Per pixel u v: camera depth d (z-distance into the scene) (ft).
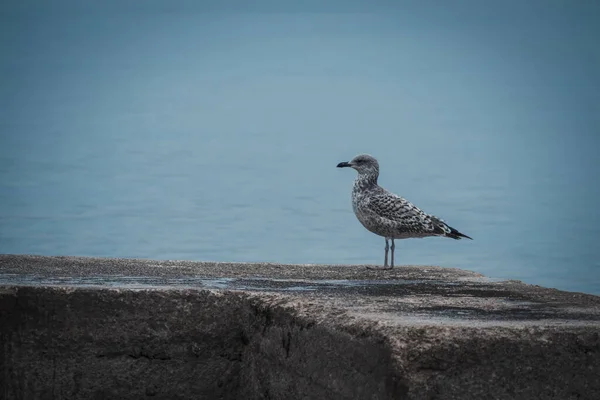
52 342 39.09
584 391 31.94
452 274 50.29
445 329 31.42
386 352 31.17
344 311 35.53
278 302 38.04
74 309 39.01
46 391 39.19
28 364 39.11
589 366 31.91
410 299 39.45
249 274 47.93
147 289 39.37
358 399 32.32
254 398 38.78
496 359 31.37
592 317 35.01
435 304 37.99
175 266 49.47
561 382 31.81
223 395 40.14
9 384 39.04
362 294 41.29
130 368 39.37
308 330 35.55
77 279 43.04
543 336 31.73
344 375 33.27
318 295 40.68
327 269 51.49
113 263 49.55
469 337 31.24
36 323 38.99
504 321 33.55
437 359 30.99
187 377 39.78
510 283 45.80
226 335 39.91
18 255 51.29
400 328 31.45
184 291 39.55
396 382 30.81
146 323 39.34
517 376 31.53
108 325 39.11
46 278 43.27
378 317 33.91
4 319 38.93
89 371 39.22
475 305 37.93
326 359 34.37
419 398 30.78
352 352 32.91
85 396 39.22
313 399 34.91
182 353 39.68
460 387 31.17
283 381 36.91
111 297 39.11
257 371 38.73
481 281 47.01
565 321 33.76
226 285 43.11
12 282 41.37
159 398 39.63
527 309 37.01
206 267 49.85
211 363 39.93
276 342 37.52
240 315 39.91
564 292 42.63
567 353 31.81
